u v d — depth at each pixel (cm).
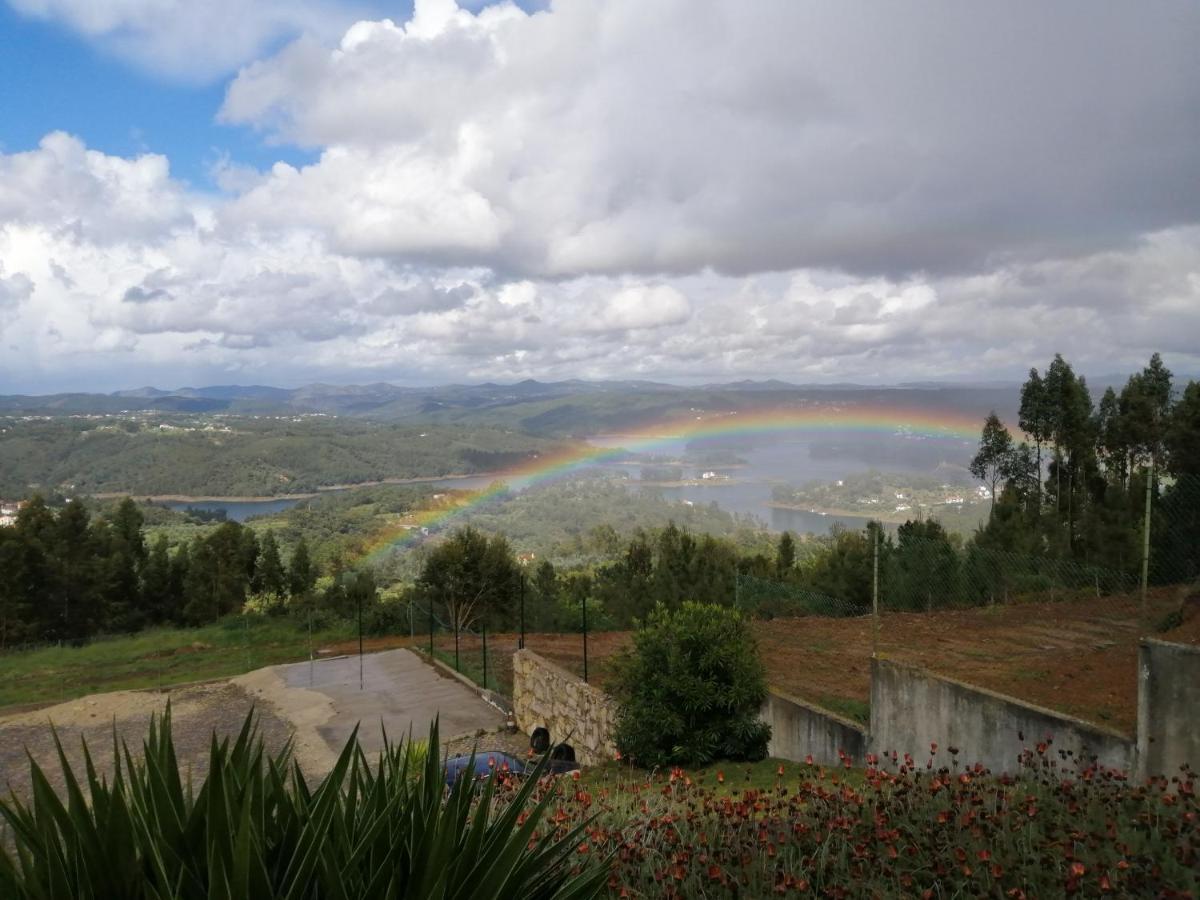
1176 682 624
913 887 377
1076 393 2417
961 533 2206
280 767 272
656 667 1013
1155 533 951
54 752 1644
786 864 393
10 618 3797
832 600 1395
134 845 215
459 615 3092
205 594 4375
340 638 3081
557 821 445
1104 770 579
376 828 237
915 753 802
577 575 3919
